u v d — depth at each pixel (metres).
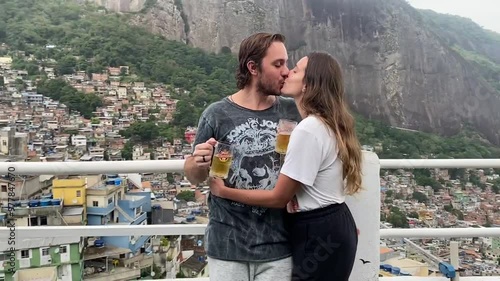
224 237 1.75
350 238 1.73
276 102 1.92
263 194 1.69
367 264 2.13
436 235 2.71
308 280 1.71
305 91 1.75
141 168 2.13
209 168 1.72
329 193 1.72
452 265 2.75
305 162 1.66
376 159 2.11
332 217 1.70
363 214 2.12
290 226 1.79
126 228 2.41
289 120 1.80
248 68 1.83
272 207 1.70
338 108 1.72
